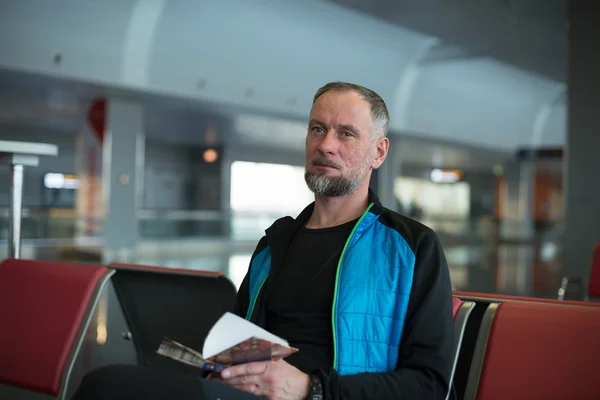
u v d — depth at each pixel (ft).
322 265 6.20
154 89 45.16
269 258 6.77
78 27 39.32
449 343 5.65
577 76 26.55
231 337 5.08
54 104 51.39
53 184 75.46
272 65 50.49
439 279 5.76
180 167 84.58
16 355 8.11
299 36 49.08
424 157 98.27
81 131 69.72
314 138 6.45
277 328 6.26
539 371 5.41
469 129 75.10
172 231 64.18
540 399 5.31
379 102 6.48
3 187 75.10
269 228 6.79
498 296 6.37
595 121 25.99
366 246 6.06
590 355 5.24
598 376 5.13
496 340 5.76
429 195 127.95
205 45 45.57
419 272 5.77
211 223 67.56
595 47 26.07
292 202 92.58
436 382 5.47
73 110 54.19
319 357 5.88
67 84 42.65
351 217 6.45
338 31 50.21
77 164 76.33
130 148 49.75
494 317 5.92
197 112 54.70
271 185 89.97
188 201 85.15
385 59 57.26
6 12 36.24
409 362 5.57
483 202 130.52
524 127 83.56
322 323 6.00
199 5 42.29
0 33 36.73
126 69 43.09
